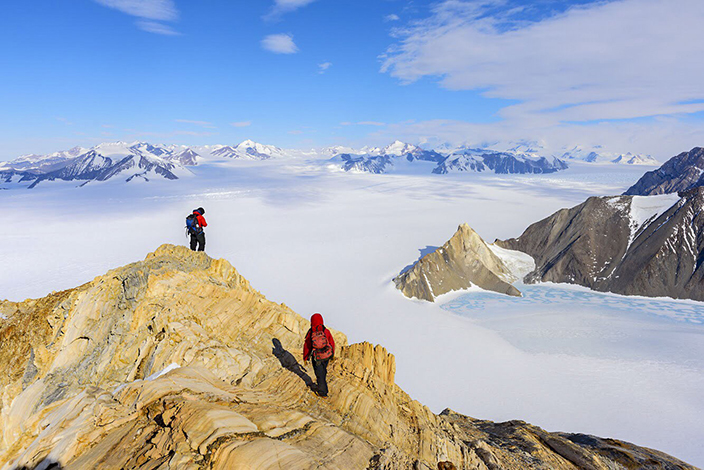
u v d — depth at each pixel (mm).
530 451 13188
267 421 8078
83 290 13000
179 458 6418
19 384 10898
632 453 14977
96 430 8164
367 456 8031
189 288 14852
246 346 12898
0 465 8906
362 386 11062
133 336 12539
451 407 49469
